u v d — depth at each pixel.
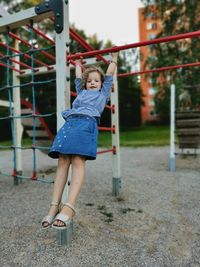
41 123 6.48
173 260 2.30
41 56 13.09
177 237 2.72
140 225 3.00
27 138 20.17
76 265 2.22
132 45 3.02
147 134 20.66
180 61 13.93
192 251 2.45
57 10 2.75
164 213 3.34
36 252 2.42
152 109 39.84
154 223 3.05
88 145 2.28
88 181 5.06
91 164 7.15
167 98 15.77
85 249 2.47
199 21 14.04
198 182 4.90
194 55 13.59
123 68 29.95
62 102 2.74
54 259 2.31
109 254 2.38
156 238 2.70
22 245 2.55
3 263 2.26
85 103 2.54
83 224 2.99
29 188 4.59
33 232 2.81
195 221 3.09
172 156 6.09
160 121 37.88
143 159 8.03
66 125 2.41
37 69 4.84
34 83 3.07
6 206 3.64
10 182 5.08
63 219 2.06
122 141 15.05
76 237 2.69
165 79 15.30
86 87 2.73
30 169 6.53
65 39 2.74
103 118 26.64
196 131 6.77
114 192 4.11
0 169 6.75
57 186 2.32
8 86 3.37
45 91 21.39
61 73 2.74
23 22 3.06
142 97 36.75
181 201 3.79
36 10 2.88
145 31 35.91
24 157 9.22
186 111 6.68
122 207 3.56
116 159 4.13
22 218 3.19
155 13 15.55
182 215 3.27
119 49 3.07
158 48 14.68
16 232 2.82
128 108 33.75
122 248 2.49
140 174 5.66
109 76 2.77
